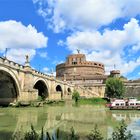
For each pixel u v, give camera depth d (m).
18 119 38.31
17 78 61.56
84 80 160.75
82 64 179.12
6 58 55.91
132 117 46.75
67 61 185.75
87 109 66.69
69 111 57.47
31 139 11.36
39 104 66.81
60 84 103.31
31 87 67.88
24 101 63.38
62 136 23.92
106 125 33.41
